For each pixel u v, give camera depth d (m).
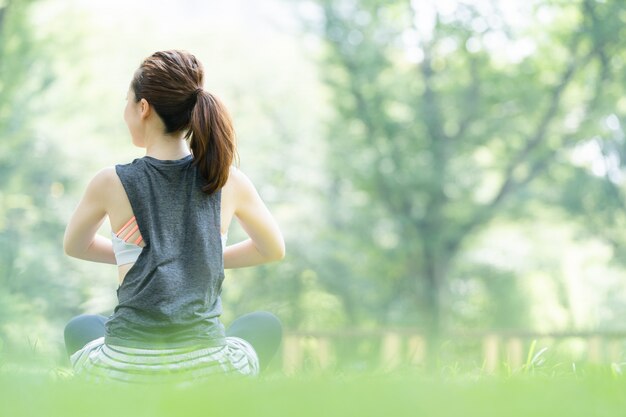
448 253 27.16
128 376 3.35
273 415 1.76
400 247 26.70
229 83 28.50
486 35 25.39
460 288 28.44
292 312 28.14
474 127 26.12
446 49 26.03
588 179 26.06
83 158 22.98
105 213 3.62
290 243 27.59
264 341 3.87
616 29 24.83
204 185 3.59
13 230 21.14
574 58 25.58
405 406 1.84
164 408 1.88
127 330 3.42
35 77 21.94
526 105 25.62
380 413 1.78
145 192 3.54
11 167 21.42
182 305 3.42
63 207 22.03
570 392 2.18
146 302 3.41
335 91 26.55
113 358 3.39
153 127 3.69
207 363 3.41
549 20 25.50
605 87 25.56
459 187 26.09
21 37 21.81
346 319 28.84
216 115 3.62
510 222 27.64
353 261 27.92
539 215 27.22
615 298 27.28
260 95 28.48
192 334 3.43
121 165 3.63
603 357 3.73
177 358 3.38
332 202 28.00
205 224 3.56
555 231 28.02
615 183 25.97
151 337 3.40
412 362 3.98
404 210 26.98
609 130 25.94
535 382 2.44
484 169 26.78
